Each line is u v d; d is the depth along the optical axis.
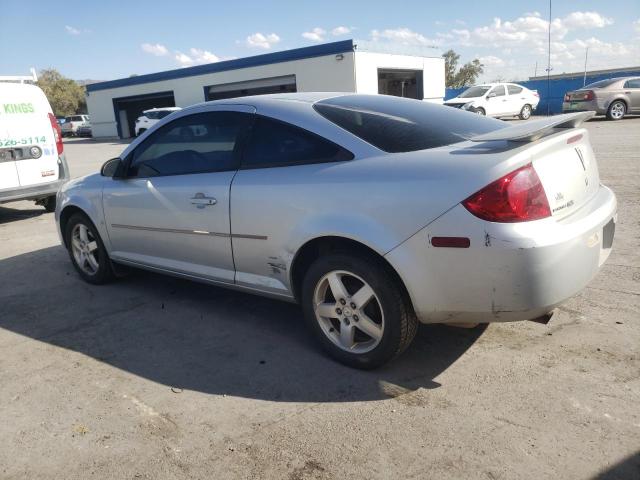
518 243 2.53
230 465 2.45
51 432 2.78
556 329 3.52
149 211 4.16
